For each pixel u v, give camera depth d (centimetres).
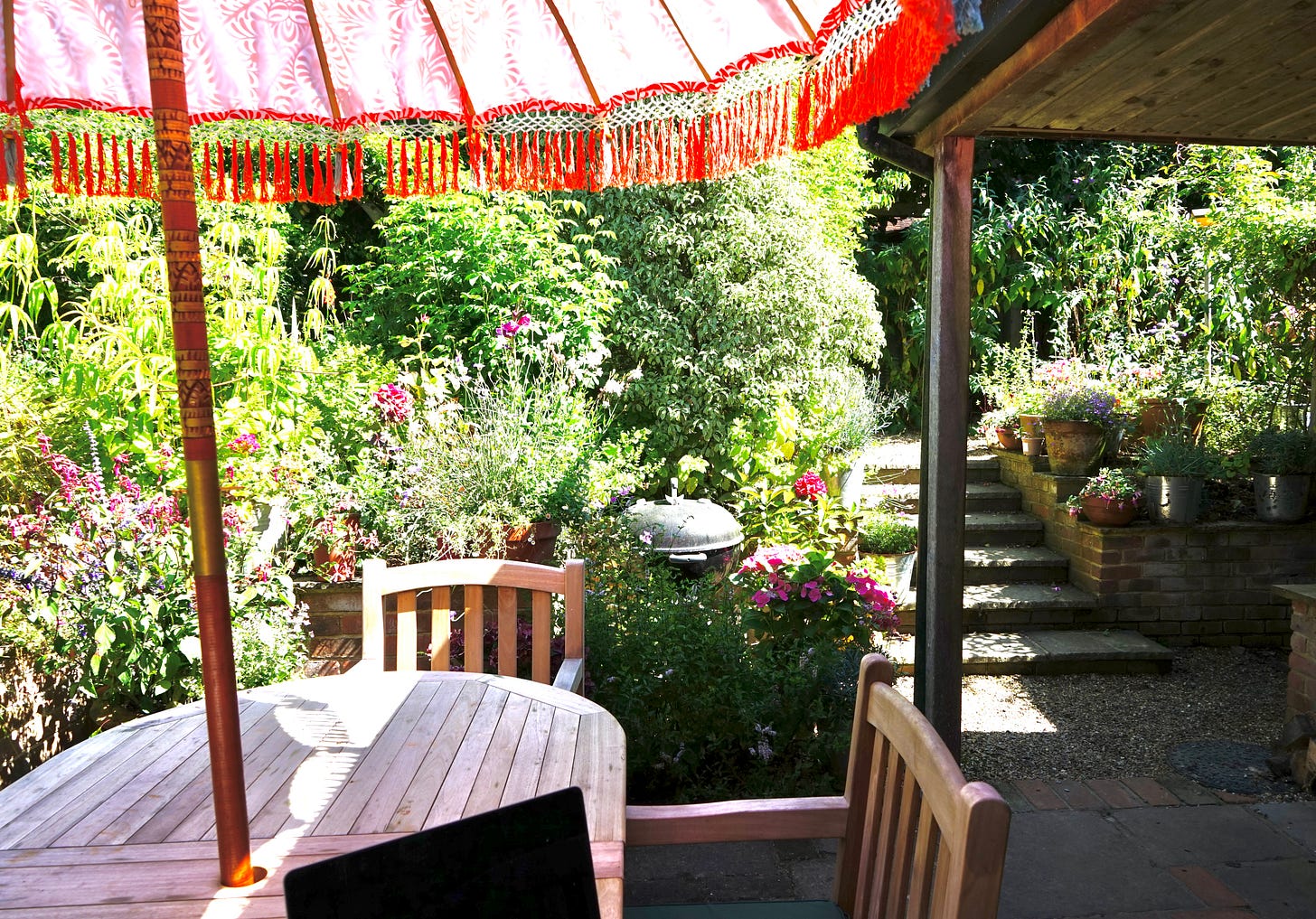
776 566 353
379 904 98
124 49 223
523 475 420
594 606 346
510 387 496
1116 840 293
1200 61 241
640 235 646
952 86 268
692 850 289
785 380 652
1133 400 591
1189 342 729
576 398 528
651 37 213
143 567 323
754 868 278
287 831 143
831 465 619
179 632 321
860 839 158
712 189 654
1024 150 813
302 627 401
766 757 314
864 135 313
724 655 328
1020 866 279
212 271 475
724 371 643
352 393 468
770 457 629
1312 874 271
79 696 336
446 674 215
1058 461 560
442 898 101
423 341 598
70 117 226
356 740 178
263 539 386
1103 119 297
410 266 580
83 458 386
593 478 470
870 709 152
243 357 444
